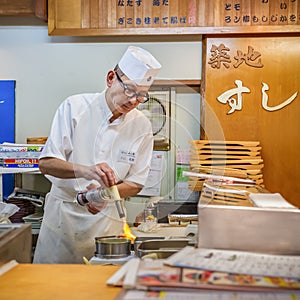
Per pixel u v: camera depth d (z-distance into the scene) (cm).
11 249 139
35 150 308
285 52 349
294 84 349
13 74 369
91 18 347
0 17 365
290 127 351
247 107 352
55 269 135
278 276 109
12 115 370
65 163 216
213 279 108
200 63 360
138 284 107
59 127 231
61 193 242
